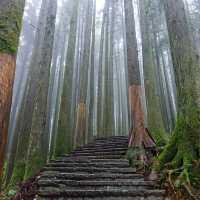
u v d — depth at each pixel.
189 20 14.38
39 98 8.30
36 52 12.66
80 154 8.30
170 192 4.52
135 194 4.66
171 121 15.20
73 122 14.25
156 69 15.53
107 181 5.24
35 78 10.96
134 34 9.71
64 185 5.29
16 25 3.79
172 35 5.89
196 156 4.70
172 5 6.14
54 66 17.95
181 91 5.36
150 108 9.91
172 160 5.07
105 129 15.24
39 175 6.39
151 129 9.46
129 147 7.18
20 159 8.85
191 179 4.43
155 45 15.33
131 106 8.34
